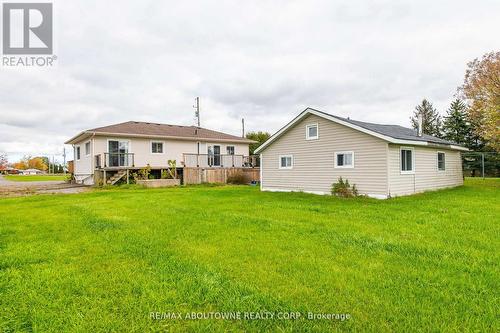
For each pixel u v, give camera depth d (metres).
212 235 5.39
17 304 2.85
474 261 3.89
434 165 14.69
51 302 2.89
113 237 5.31
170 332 2.39
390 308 2.71
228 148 24.59
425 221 6.51
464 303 2.78
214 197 11.73
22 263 3.99
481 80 19.28
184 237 5.26
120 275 3.53
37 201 10.88
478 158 29.27
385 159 11.28
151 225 6.29
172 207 8.88
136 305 2.82
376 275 3.46
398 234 5.36
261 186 16.23
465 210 8.00
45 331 2.40
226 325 2.49
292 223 6.37
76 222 6.68
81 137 20.02
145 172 18.30
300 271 3.61
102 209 8.57
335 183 12.78
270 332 2.38
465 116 31.78
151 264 3.92
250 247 4.61
